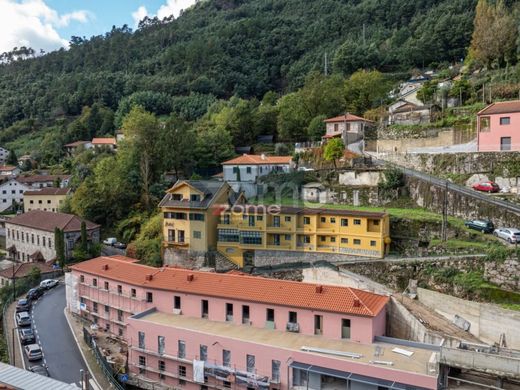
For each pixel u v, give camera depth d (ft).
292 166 260.42
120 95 620.49
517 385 105.50
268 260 191.52
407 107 295.48
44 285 223.10
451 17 447.42
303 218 185.78
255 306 136.46
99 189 295.07
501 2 342.03
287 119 332.60
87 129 532.73
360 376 109.19
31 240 290.56
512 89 245.86
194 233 203.92
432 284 149.59
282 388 118.62
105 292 169.68
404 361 112.78
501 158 187.01
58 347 161.79
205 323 140.05
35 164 501.15
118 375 140.77
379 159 243.40
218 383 127.85
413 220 178.70
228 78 559.79
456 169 203.21
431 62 437.17
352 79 352.08
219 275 151.84
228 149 318.24
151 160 292.61
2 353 157.17
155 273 161.68
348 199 220.02
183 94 558.15
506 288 136.77
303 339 126.41
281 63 584.81
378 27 562.66
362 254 174.81
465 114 240.73
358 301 127.34
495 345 114.11
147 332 139.95
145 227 247.50
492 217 169.17
